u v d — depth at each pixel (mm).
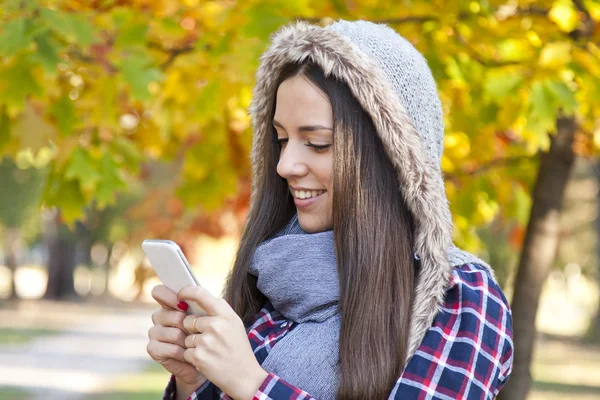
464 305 2154
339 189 2209
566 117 4707
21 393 12938
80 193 4254
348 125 2221
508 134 5348
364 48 2270
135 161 4336
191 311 2266
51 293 41688
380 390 2098
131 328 27266
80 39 3691
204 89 4094
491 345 2129
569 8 4219
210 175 4992
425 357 2096
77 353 19328
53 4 3914
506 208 5559
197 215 8117
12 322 27125
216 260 27141
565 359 21328
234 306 2514
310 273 2285
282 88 2301
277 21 3842
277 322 2404
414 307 2152
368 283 2168
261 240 2531
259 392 2061
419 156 2191
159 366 17547
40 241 43469
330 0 4230
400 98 2268
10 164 26375
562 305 39969
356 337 2135
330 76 2246
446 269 2168
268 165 2549
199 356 2094
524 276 4820
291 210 2574
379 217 2211
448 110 4590
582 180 22688
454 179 5102
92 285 53625
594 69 3852
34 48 3641
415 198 2201
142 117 4879
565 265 25219
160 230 8234
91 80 4027
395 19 4086
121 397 12977
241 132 4855
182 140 5121
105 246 45156
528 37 4059
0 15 3729
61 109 4016
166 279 2291
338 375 2176
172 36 4223
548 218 4801
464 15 3980
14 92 3764
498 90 3812
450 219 2248
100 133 4141
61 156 4062
